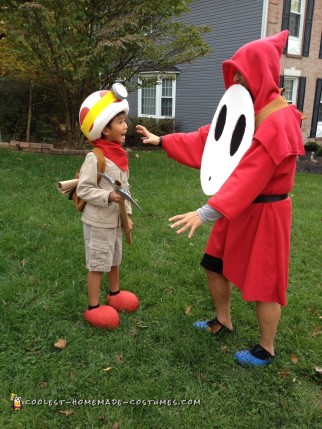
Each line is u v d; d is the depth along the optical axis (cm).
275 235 244
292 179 246
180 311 325
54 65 970
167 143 293
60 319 305
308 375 265
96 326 295
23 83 1139
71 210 530
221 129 257
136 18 858
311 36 1630
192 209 585
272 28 1480
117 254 309
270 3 1447
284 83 1628
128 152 1137
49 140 1123
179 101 1786
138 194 649
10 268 368
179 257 419
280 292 249
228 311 300
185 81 1744
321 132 1795
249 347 290
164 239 467
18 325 291
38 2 834
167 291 357
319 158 1484
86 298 329
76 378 247
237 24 1539
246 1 1492
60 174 741
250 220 246
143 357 271
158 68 1121
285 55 1569
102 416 223
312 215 616
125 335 291
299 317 328
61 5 859
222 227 269
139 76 1073
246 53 237
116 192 267
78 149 1051
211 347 283
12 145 1006
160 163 959
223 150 248
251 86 236
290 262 435
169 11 916
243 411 235
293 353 286
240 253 254
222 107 262
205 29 1026
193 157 290
